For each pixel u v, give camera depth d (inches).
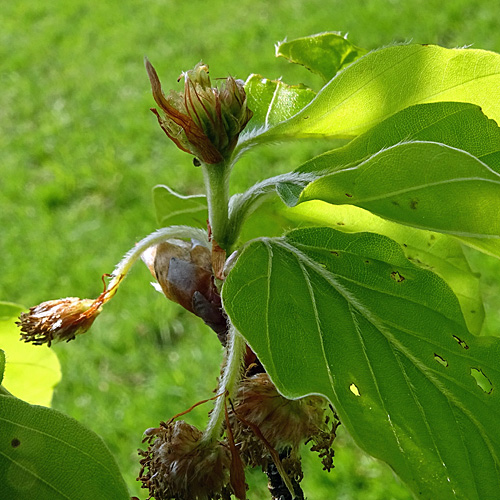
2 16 46.7
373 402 4.5
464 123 4.9
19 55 41.2
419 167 4.4
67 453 4.6
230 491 5.0
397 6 35.4
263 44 36.2
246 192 5.3
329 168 5.0
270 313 4.6
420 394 4.6
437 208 4.5
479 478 4.4
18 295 24.4
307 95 6.1
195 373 20.0
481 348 4.8
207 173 5.1
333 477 16.2
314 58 6.5
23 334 5.5
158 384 19.9
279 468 4.9
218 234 5.2
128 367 20.7
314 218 6.1
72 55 40.1
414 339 4.8
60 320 5.5
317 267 4.9
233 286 4.7
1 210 28.4
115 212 27.2
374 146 4.9
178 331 21.4
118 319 22.0
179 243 5.6
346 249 5.0
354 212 6.1
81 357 21.1
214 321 5.4
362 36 34.2
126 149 30.4
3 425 4.5
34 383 7.0
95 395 20.0
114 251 25.4
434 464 4.3
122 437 18.8
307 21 36.9
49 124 33.8
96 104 34.6
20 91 37.4
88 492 4.5
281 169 26.0
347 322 4.7
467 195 4.4
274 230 6.3
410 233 6.3
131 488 17.4
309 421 5.1
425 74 5.1
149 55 38.3
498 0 33.4
